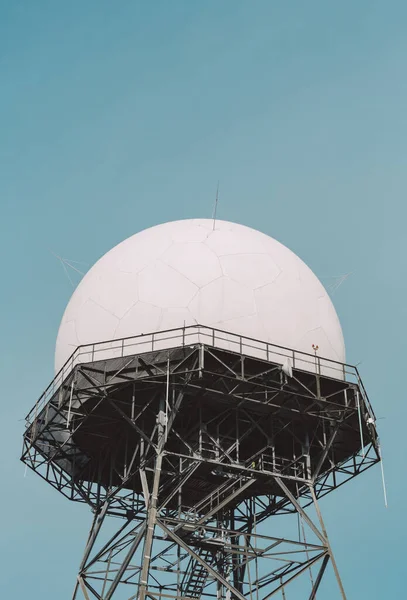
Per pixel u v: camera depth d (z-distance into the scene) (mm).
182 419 40469
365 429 41469
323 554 38688
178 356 38719
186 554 41250
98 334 40969
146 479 40281
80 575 39844
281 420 40812
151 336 39781
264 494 42750
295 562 39156
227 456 38906
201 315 40094
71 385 39781
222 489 40500
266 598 37688
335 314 43812
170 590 41188
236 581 41344
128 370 39094
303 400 40062
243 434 40094
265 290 41438
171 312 40188
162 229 44344
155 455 38781
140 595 35469
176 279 41062
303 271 43781
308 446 40688
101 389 39094
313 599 38469
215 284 40906
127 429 41000
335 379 40500
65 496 43438
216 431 39938
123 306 41000
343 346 43125
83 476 43594
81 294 43094
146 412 40000
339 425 40938
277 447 41844
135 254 42812
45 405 41250
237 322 40219
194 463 38344
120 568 37844
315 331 41656
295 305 41688
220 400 39219
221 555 41406
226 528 42406
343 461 43281
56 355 43000
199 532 41062
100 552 40344
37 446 41875
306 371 40031
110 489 41156
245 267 41875
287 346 40625
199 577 41156
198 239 42906
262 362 39219
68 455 42688
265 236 45031
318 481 42531
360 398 41094
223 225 44562
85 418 39969
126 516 41969
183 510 42406
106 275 42531
